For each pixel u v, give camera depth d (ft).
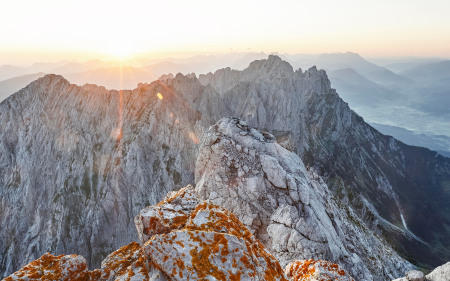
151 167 380.58
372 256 139.23
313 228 108.58
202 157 142.41
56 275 38.55
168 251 36.40
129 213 344.90
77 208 334.03
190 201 56.08
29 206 334.24
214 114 535.60
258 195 123.24
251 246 39.73
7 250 306.55
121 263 42.22
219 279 33.63
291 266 58.13
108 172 363.56
